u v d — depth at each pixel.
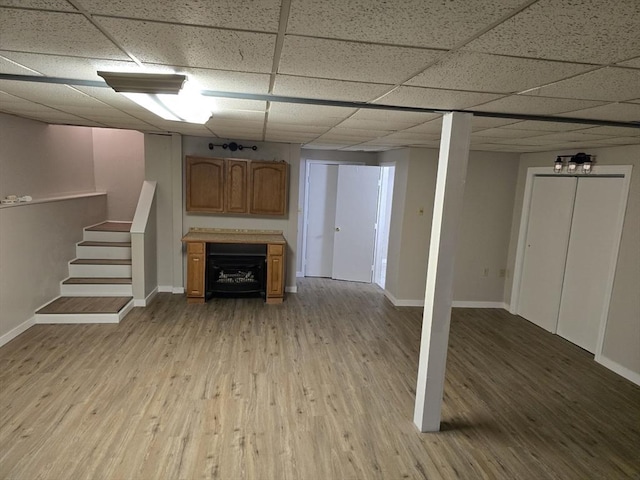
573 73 1.56
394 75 1.71
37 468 2.25
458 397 3.26
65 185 5.16
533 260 5.14
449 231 2.52
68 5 1.14
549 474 2.41
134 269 4.91
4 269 3.73
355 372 3.59
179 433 2.61
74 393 3.02
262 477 2.28
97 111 3.25
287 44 1.39
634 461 2.57
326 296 5.93
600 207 4.14
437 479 2.33
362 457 2.48
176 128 4.34
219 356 3.76
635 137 3.12
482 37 1.24
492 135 3.42
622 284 3.76
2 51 1.63
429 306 2.63
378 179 6.67
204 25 1.25
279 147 5.56
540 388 3.46
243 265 5.34
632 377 3.62
